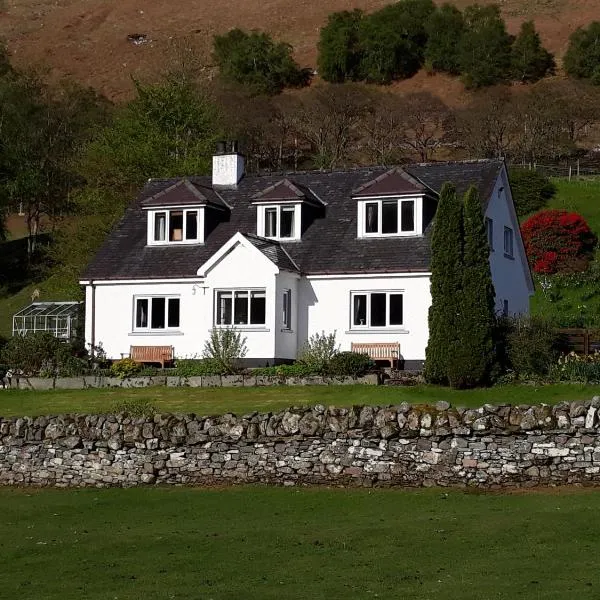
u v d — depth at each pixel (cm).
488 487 2270
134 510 2278
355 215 4612
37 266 8450
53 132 9988
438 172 4738
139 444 2552
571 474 2216
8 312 7688
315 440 2416
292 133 13000
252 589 1575
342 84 18938
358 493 2309
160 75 9950
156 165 6556
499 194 4712
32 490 2605
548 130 12075
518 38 19762
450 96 19250
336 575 1641
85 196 6619
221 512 2202
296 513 2148
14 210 10681
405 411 2364
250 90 18112
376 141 12688
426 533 1900
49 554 1888
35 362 4312
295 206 4581
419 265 4216
